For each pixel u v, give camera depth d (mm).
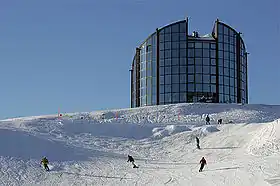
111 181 34406
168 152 45250
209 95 77625
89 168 38281
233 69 80875
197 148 45875
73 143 46750
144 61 81312
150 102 79438
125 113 65500
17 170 36969
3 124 54000
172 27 78875
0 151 41062
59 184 34062
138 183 33531
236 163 36688
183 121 59156
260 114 64062
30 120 58500
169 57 78688
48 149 42844
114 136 51156
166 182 33281
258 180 30484
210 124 55719
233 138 47281
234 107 68312
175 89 77688
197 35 83000
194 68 77750
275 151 39594
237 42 82000
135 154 44344
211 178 32781
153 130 52531
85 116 64312
